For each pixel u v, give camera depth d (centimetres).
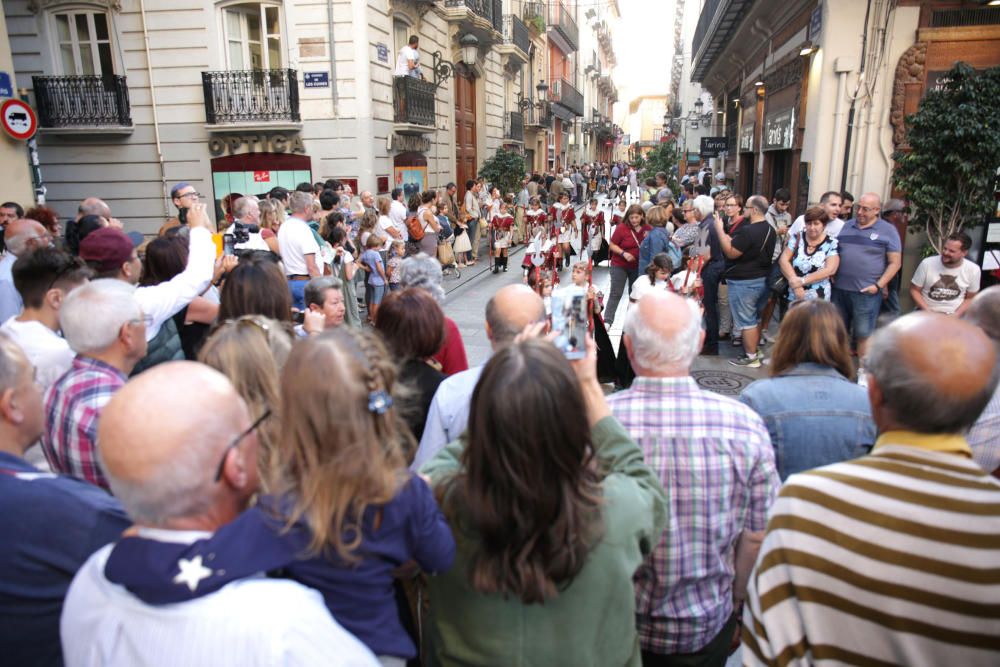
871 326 591
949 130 657
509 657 139
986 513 120
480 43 1850
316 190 1001
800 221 706
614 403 198
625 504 146
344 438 125
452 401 236
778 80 1185
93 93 1240
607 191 2948
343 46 1209
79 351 207
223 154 1262
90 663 112
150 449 111
